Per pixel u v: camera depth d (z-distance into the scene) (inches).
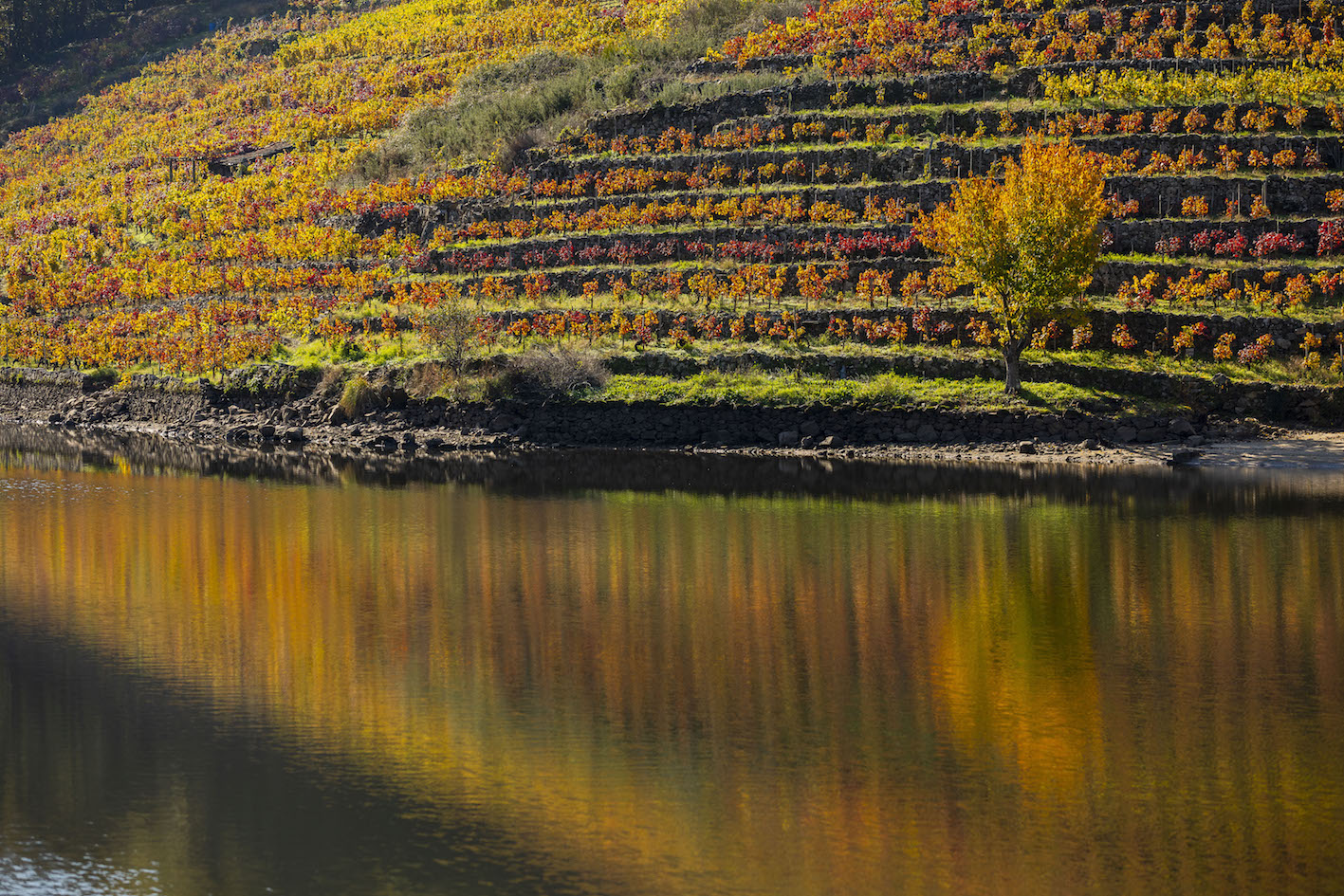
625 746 1118.4
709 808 1006.4
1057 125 3267.7
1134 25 3592.5
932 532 1913.1
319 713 1200.8
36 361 3794.3
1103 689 1244.5
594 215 3410.4
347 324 3297.2
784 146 3479.3
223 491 2362.2
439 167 3993.6
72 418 3437.5
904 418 2682.1
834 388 2753.4
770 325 2942.9
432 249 3506.4
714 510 2111.2
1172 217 3041.3
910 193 3211.1
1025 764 1077.8
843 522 1995.6
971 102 3489.2
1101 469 2420.0
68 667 1337.4
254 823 992.2
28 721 1190.9
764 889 893.8
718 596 1573.6
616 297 3164.4
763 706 1206.3
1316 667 1304.1
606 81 4104.3
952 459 2559.1
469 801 1023.0
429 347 3152.1
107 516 2122.3
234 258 3826.3
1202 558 1729.8
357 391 3068.4
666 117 3700.8
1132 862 925.2
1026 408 2625.5
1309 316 2748.5
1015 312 2642.7
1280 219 2950.3
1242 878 904.3
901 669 1304.1
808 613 1498.5
